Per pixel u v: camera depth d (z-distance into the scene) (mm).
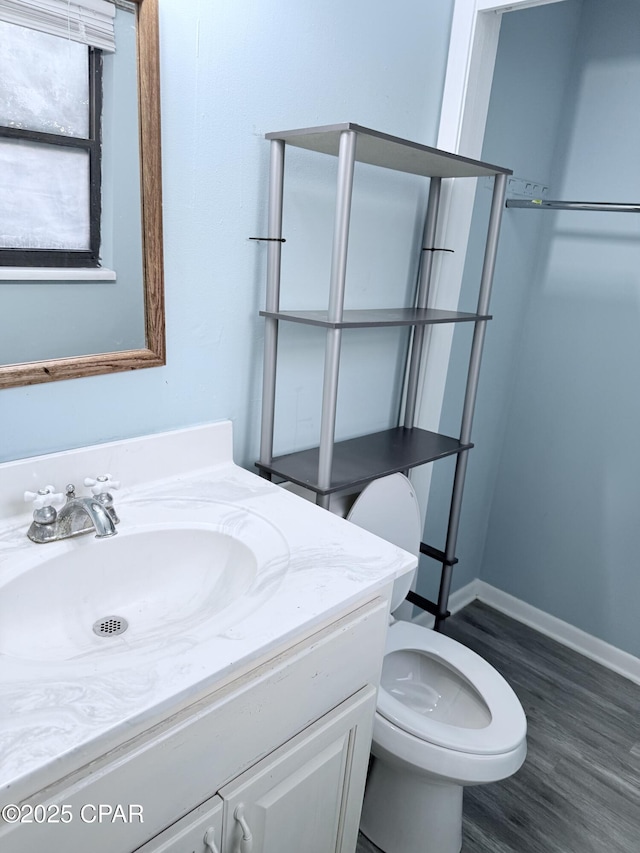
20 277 981
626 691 2092
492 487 2479
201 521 1123
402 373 1869
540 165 2086
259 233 1300
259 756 880
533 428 2332
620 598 2184
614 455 2133
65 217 1005
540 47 1875
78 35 943
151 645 832
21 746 615
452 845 1438
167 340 1209
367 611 994
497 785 1670
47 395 1070
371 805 1494
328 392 1265
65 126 968
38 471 1064
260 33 1180
